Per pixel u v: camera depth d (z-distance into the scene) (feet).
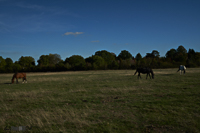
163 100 33.63
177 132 19.33
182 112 25.81
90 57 295.89
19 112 29.32
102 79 82.94
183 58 271.08
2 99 40.45
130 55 359.46
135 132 19.69
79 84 65.41
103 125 22.00
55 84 68.33
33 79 95.86
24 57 311.06
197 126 20.56
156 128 20.56
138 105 30.71
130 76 96.89
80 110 29.07
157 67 231.50
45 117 25.62
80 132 20.13
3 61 264.93
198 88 44.96
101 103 33.65
